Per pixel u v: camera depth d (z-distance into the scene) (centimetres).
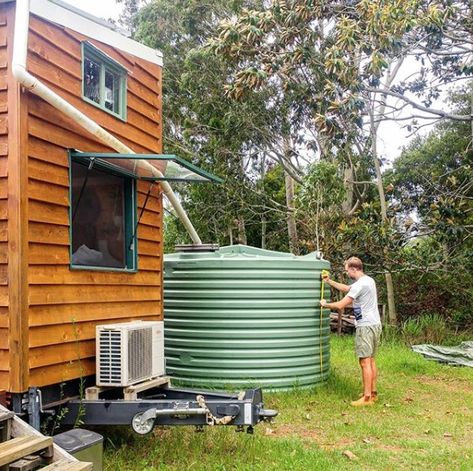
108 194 548
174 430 543
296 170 1809
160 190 636
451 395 747
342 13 1155
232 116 1673
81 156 480
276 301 730
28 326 415
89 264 511
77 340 468
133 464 452
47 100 435
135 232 575
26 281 415
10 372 407
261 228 2036
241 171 1788
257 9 1617
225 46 1175
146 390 532
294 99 1430
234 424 445
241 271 725
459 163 1762
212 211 1773
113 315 526
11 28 426
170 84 1820
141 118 596
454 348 1127
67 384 466
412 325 1375
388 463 464
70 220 472
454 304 1544
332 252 1405
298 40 1223
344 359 996
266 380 725
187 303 743
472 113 1463
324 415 623
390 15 990
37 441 359
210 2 1736
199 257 747
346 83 1083
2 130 420
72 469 344
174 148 1825
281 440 517
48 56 456
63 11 475
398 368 928
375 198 1803
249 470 435
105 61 536
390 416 624
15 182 414
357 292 674
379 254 1326
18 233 411
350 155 1781
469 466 456
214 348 730
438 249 1329
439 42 1095
